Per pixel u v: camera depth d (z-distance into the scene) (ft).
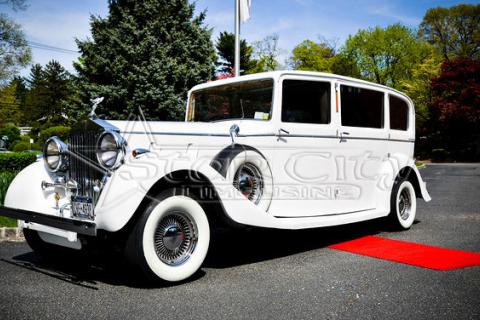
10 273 12.43
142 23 61.36
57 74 197.88
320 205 15.47
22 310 9.44
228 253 14.96
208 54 66.08
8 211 12.32
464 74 105.50
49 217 11.07
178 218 11.37
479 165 87.30
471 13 136.15
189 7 64.64
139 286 11.16
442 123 112.27
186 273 11.25
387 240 16.97
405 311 9.37
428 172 62.75
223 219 12.09
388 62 136.67
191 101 17.52
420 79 123.95
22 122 207.72
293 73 14.56
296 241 16.93
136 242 10.55
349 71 116.98
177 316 9.10
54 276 12.09
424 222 20.94
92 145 11.23
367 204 17.62
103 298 10.23
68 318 8.99
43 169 13.26
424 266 12.94
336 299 10.13
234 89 15.62
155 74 56.08
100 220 10.30
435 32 143.54
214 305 9.74
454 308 9.53
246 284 11.32
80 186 11.74
